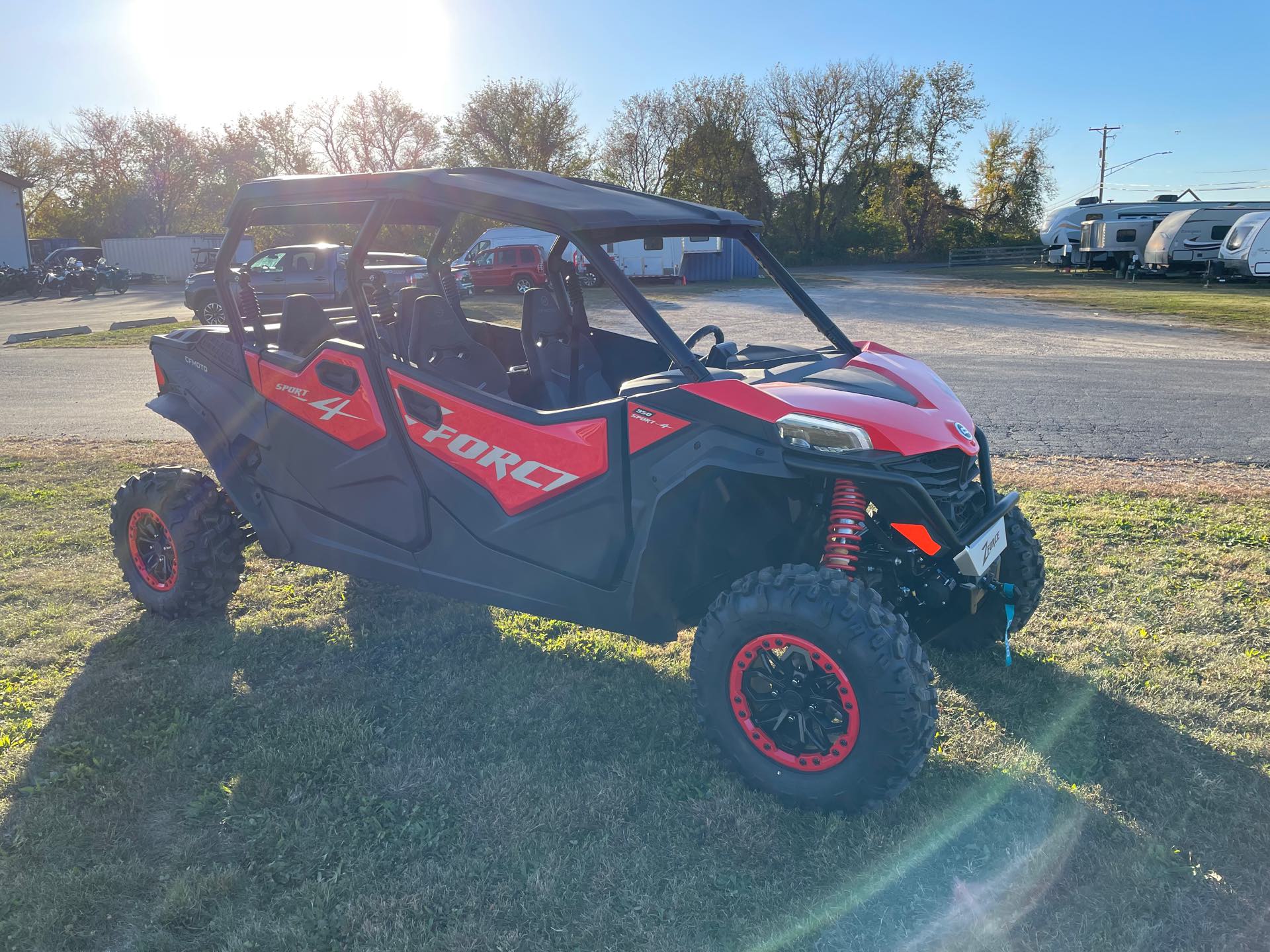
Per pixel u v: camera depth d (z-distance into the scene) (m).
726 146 57.38
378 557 3.89
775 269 3.80
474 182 3.46
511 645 4.23
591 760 3.25
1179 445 8.37
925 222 65.12
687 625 3.49
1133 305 24.38
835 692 2.85
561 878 2.62
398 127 55.41
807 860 2.71
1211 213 33.16
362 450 3.79
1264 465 7.57
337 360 3.76
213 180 63.78
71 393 11.88
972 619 3.96
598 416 3.15
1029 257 61.75
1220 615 4.46
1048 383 12.04
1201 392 11.28
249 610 4.63
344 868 2.67
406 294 4.37
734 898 2.57
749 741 2.99
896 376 3.34
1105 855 2.71
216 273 4.11
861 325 20.72
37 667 4.03
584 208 3.19
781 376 3.27
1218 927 2.41
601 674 3.94
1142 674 3.88
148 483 4.40
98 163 64.19
